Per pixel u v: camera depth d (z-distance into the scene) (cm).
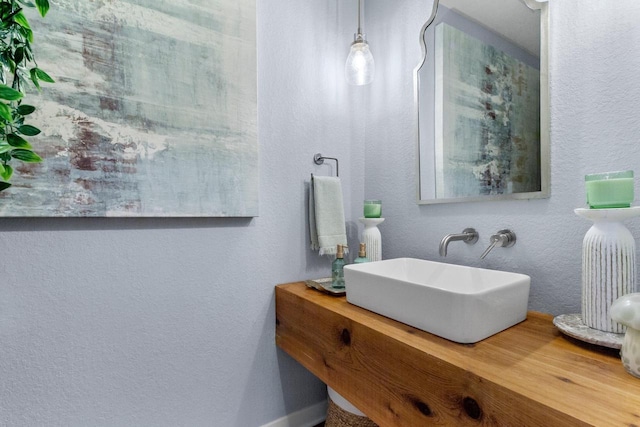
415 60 147
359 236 169
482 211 121
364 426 122
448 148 133
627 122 87
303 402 154
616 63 89
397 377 84
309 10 156
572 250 98
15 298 97
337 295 128
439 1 136
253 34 135
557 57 101
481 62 121
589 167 95
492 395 63
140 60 111
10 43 77
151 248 117
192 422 126
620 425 49
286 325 136
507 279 101
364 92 173
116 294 111
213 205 125
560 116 100
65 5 100
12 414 97
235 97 130
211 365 130
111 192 106
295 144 151
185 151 119
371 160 169
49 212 98
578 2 97
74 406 105
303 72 154
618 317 64
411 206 149
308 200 155
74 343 105
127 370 113
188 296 124
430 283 128
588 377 64
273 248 145
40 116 96
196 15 122
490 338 84
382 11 163
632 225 87
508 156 113
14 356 97
